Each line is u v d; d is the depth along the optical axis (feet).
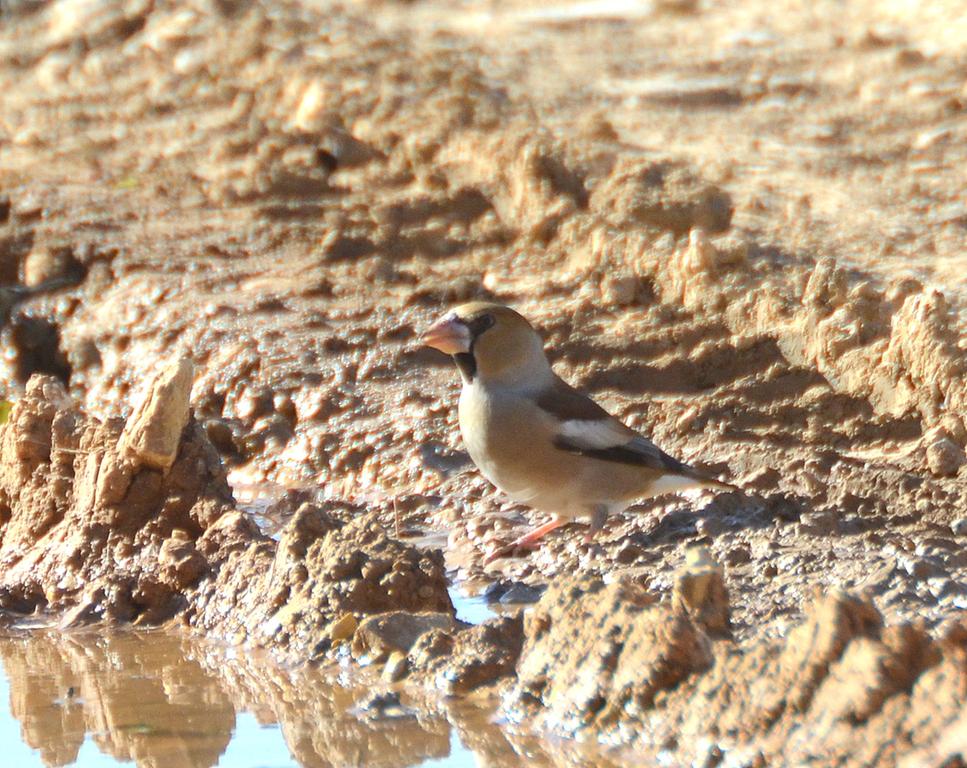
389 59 73.97
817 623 23.81
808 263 53.78
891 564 33.73
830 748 22.43
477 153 61.62
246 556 35.42
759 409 45.68
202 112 74.18
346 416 49.03
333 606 32.55
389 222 60.18
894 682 22.50
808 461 42.19
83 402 54.90
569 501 39.65
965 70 83.82
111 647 33.96
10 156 72.23
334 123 66.95
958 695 21.74
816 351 46.24
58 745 27.63
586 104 77.66
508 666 29.27
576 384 48.67
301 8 86.17
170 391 37.68
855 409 44.75
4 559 38.55
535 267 56.24
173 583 36.04
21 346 58.18
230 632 34.04
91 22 85.81
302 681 30.78
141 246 60.64
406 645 30.99
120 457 37.70
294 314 54.54
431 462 46.21
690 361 48.06
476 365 39.55
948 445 40.75
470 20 101.30
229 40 78.69
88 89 79.56
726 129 74.64
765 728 23.52
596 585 28.25
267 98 71.67
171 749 27.14
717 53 91.20
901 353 44.09
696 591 27.27
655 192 56.80
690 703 24.82
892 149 70.64
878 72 84.74
